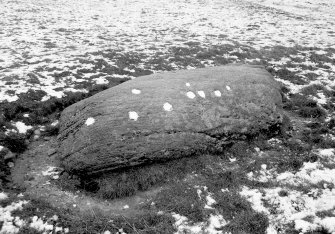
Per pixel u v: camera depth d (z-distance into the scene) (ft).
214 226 5.49
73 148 6.65
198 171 6.82
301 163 7.06
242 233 5.30
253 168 6.97
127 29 19.51
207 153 7.27
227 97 8.09
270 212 5.75
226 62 13.91
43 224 5.42
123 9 25.77
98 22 21.02
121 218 5.62
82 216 5.66
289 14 26.30
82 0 28.35
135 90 7.57
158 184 6.50
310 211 5.71
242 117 7.95
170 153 6.85
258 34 19.27
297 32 20.04
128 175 6.46
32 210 5.67
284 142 7.97
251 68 9.99
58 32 17.83
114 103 7.12
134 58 13.78
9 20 19.84
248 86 8.60
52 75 11.19
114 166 6.43
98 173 6.41
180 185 6.40
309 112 9.52
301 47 16.43
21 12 22.17
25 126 8.09
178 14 24.62
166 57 14.11
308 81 11.99
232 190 6.30
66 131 7.20
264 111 8.30
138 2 28.96
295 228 5.35
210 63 13.69
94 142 6.51
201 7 27.73
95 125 6.73
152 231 5.35
